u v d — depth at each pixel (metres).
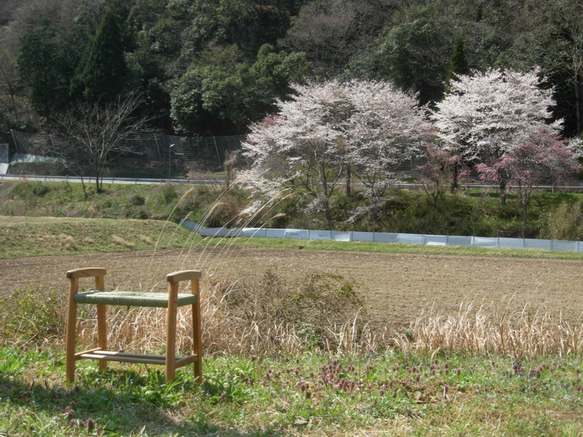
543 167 31.67
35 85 51.03
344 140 31.08
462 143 34.09
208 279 9.27
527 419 4.60
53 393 4.81
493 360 7.15
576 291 17.12
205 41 56.47
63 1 60.53
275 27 56.91
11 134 53.62
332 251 26.75
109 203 37.53
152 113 53.16
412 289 16.77
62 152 48.12
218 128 50.66
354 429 4.39
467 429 4.34
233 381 5.39
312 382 5.54
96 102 48.28
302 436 4.25
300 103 32.88
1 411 4.35
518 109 31.64
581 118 39.88
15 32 58.69
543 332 9.03
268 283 9.59
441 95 44.50
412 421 4.57
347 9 51.31
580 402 5.12
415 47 43.88
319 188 34.28
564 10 39.06
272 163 31.84
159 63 55.47
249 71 48.06
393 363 6.77
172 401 4.71
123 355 5.12
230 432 4.23
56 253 23.84
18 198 40.56
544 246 26.70
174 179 42.66
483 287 17.47
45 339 7.60
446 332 8.59
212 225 29.55
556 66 39.12
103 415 4.39
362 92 33.28
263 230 30.14
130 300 4.91
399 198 32.91
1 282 17.12
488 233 29.56
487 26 44.25
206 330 7.56
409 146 32.34
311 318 9.08
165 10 60.56
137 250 25.41
